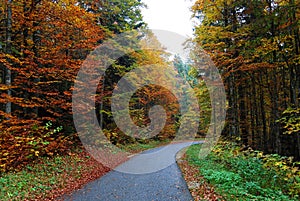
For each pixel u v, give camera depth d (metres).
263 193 7.12
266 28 11.66
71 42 12.86
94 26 14.15
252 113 19.00
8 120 9.93
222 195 6.65
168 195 7.08
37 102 12.73
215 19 14.26
